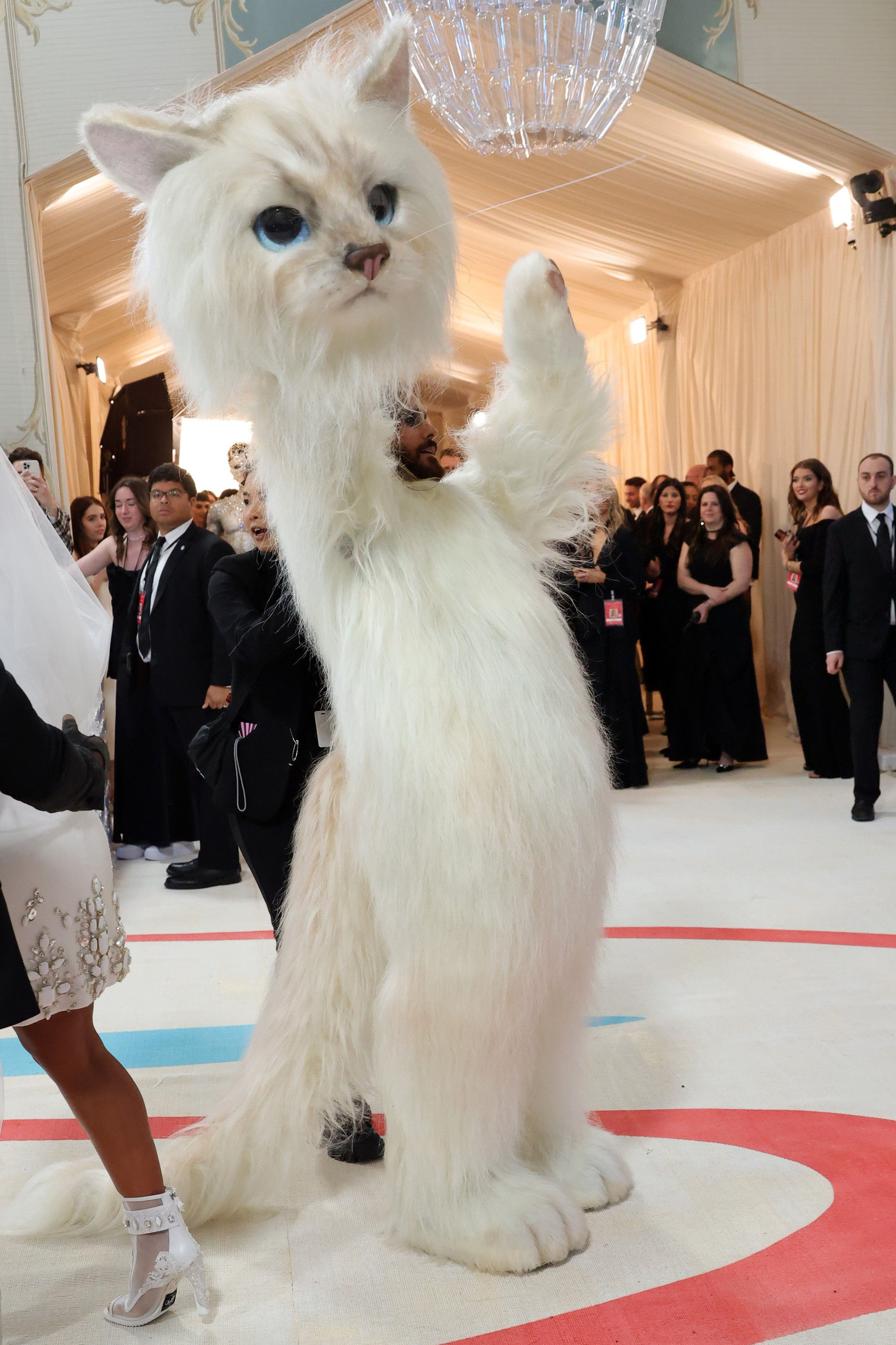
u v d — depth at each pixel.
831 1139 2.31
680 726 6.75
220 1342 1.79
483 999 1.77
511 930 1.75
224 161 1.68
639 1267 1.91
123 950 1.95
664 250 8.42
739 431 8.55
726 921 3.75
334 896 1.99
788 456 7.94
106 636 2.09
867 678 5.00
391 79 1.82
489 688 1.77
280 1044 2.06
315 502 1.85
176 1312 1.88
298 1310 1.86
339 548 1.89
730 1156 2.27
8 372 6.04
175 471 4.82
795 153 6.44
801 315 7.65
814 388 7.56
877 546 4.99
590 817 1.84
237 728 2.38
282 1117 2.05
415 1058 1.83
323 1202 2.21
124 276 8.03
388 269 1.71
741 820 5.23
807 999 3.04
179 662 4.79
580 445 2.05
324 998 2.02
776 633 8.21
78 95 5.92
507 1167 1.99
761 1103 2.49
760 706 7.55
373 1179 2.29
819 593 6.06
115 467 8.90
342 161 1.68
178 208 1.70
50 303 8.01
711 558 6.62
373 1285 1.91
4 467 1.83
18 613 1.82
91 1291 1.96
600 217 7.71
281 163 1.66
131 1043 3.01
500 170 6.85
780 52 6.25
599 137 1.82
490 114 1.76
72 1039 1.82
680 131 6.27
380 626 1.81
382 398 1.87
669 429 9.54
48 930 1.77
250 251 1.68
